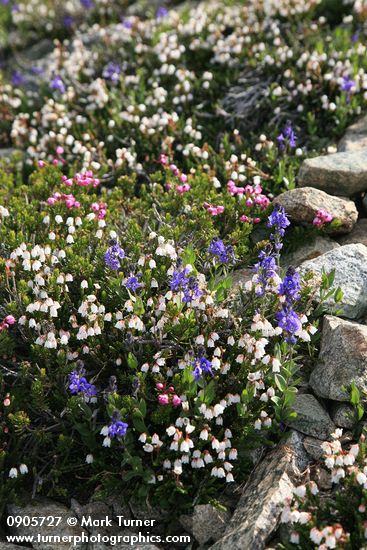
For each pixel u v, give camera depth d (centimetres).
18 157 104
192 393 65
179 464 62
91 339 69
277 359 64
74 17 146
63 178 90
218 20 122
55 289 72
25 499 65
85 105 113
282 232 72
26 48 148
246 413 65
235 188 87
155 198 89
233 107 105
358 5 114
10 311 71
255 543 58
